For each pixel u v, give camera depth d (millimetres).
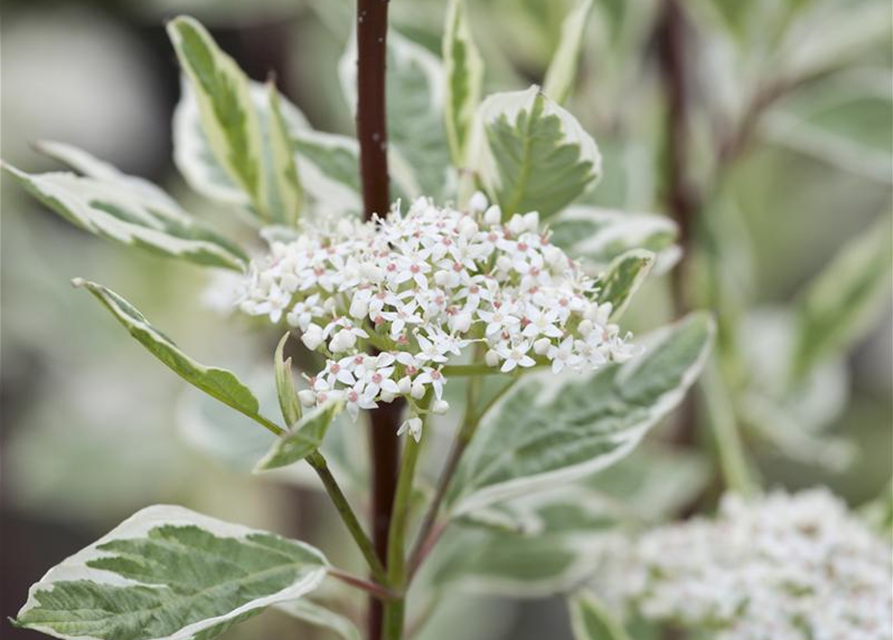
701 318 352
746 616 365
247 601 308
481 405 391
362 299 301
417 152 355
